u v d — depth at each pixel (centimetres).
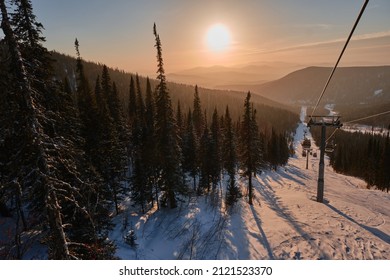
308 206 2203
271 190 3572
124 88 12331
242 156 2944
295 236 1543
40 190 768
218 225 2008
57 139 797
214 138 3572
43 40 1194
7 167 716
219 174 3581
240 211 2406
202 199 3030
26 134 684
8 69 667
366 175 5706
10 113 661
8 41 657
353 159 7762
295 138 17012
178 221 2298
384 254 1244
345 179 5744
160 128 2586
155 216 2569
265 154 5950
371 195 2991
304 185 3884
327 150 2514
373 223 1697
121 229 2236
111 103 3906
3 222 1670
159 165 2698
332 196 2670
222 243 1662
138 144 3853
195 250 1672
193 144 3662
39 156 706
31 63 759
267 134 11119
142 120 4347
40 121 777
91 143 2048
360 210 2003
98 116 2292
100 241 1289
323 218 1817
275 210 2264
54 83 873
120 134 3541
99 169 2111
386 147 5019
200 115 5678
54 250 827
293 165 7875
